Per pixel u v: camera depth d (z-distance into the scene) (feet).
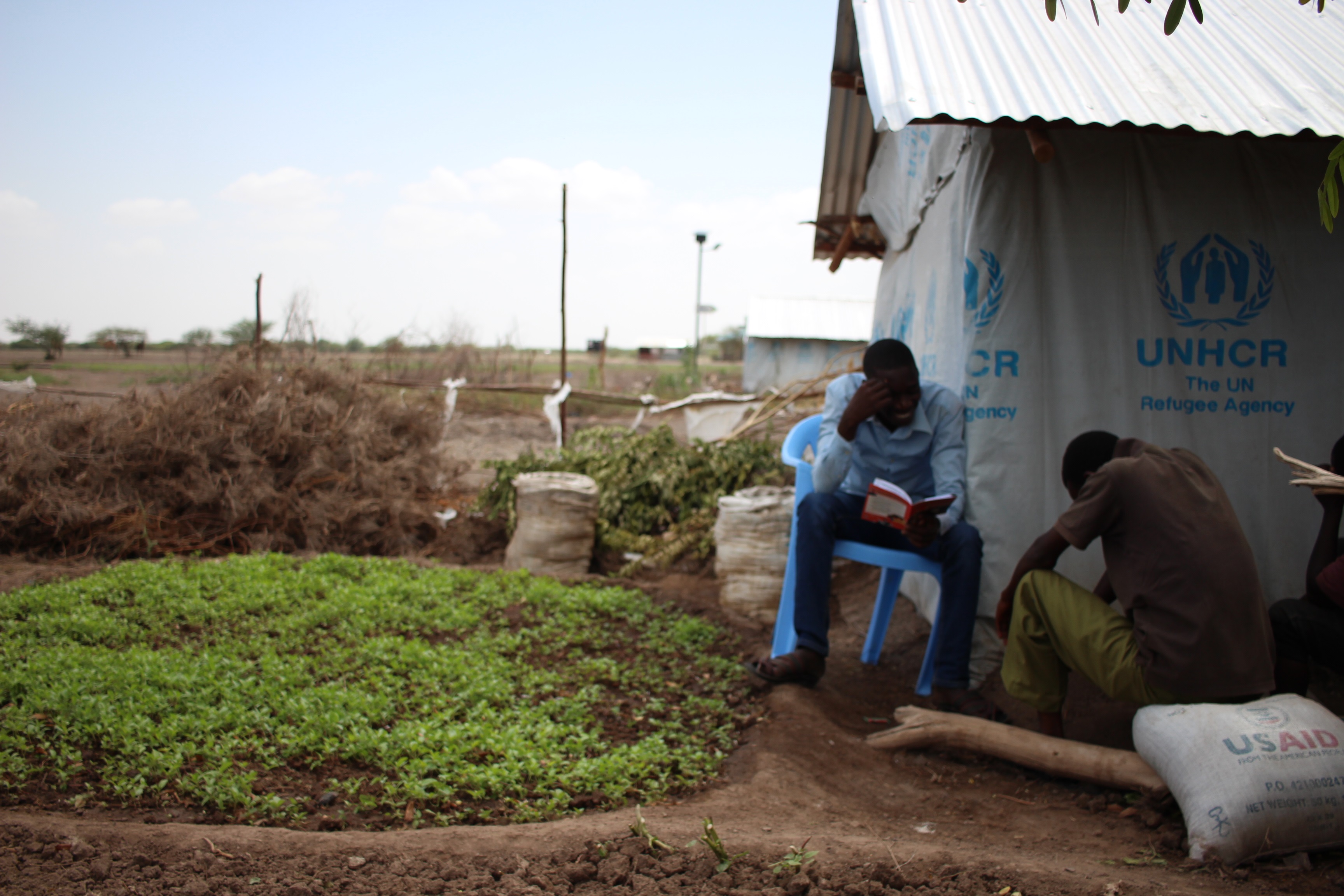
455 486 33.30
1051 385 15.72
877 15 16.06
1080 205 15.51
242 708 12.26
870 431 15.78
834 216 29.66
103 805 9.95
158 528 24.12
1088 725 14.35
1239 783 9.58
